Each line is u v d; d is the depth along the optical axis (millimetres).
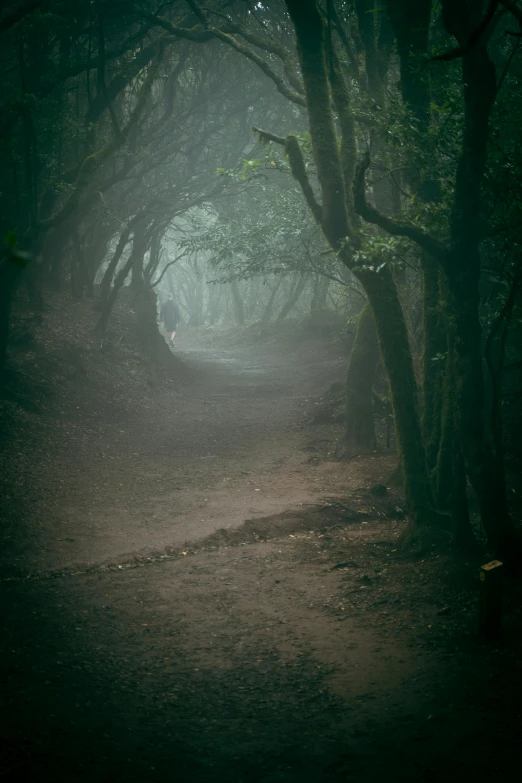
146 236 24094
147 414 17781
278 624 6406
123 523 9844
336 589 7305
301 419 17578
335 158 8516
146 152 19359
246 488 11875
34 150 13547
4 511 9844
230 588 7426
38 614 6570
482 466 7141
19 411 14633
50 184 15570
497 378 7164
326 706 4789
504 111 7152
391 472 12344
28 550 8602
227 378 24359
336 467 13117
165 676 5297
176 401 19828
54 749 4016
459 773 3820
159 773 3873
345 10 13414
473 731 4258
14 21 12812
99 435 15234
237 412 18875
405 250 7547
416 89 8109
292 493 11352
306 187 8766
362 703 4785
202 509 10570
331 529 9812
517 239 6902
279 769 3961
